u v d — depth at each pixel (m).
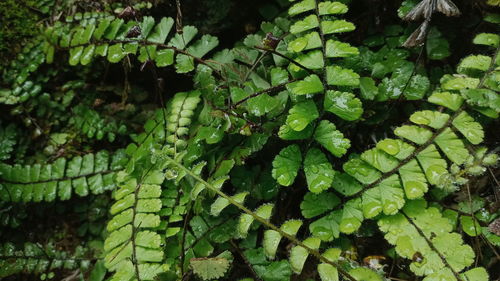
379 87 0.43
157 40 0.45
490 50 0.43
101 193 0.51
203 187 0.39
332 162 0.44
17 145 0.53
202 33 0.51
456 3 0.45
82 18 0.49
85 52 0.47
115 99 0.54
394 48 0.46
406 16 0.40
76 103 0.54
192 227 0.42
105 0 0.50
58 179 0.49
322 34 0.40
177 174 0.41
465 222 0.39
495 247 0.40
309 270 0.42
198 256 0.42
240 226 0.37
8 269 0.47
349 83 0.39
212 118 0.43
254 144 0.43
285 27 0.46
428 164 0.38
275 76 0.43
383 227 0.38
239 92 0.43
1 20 0.52
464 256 0.36
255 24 0.51
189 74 0.48
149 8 0.50
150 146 0.44
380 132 0.45
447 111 0.42
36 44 0.52
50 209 0.52
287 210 0.45
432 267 0.36
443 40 0.45
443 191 0.41
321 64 0.40
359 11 0.48
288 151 0.40
